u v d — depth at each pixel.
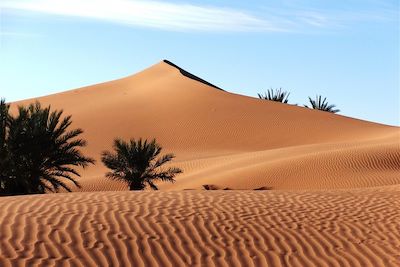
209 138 60.03
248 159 42.06
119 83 82.44
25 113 26.77
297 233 11.68
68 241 10.59
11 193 25.91
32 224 11.26
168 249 10.60
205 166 43.12
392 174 34.19
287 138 59.28
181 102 67.81
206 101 67.56
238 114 64.25
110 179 38.91
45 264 9.66
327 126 61.41
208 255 10.48
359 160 35.88
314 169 35.19
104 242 10.66
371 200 14.36
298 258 10.56
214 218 12.20
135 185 31.45
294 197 14.55
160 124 63.22
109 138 60.41
